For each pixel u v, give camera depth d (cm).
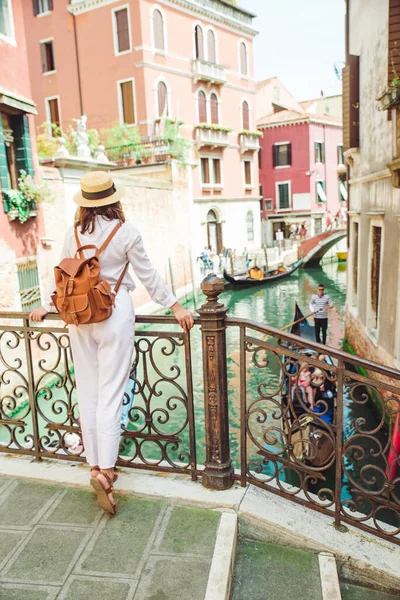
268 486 274
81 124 1505
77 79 2539
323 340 1350
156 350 1368
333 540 249
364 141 1021
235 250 2831
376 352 884
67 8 2483
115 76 2438
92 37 2464
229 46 2920
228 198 2969
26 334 295
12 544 237
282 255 3097
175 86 2552
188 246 2288
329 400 718
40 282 1121
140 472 289
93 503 265
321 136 3694
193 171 2736
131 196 1762
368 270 969
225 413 270
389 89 674
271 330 257
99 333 236
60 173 1303
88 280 221
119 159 2270
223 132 2838
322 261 3366
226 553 229
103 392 241
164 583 213
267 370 1109
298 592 226
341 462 255
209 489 272
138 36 2344
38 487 280
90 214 235
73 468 293
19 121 1046
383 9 835
